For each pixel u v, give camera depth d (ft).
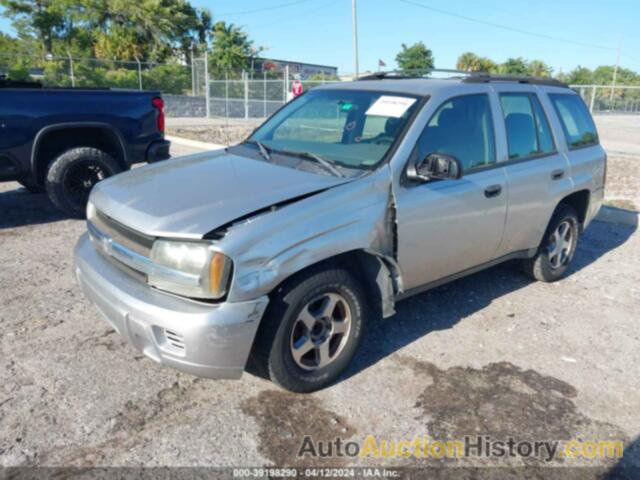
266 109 95.14
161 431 9.70
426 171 11.53
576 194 17.24
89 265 10.93
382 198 11.21
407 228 11.61
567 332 14.08
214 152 14.14
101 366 11.59
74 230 20.97
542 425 10.30
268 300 9.53
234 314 9.18
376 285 11.34
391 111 12.63
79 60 96.68
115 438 9.46
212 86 96.68
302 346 10.46
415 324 14.14
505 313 15.02
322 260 10.36
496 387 11.46
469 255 13.64
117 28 138.21
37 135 20.47
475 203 13.09
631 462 9.41
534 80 16.31
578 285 17.42
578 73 218.59
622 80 241.55
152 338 9.46
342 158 12.09
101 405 10.30
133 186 11.43
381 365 12.11
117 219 10.27
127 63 104.53
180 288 9.36
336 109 13.67
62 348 12.23
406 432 9.95
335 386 11.26
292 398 10.80
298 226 9.86
